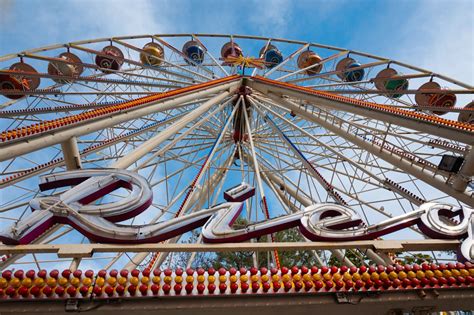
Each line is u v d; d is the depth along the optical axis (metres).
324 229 7.93
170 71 23.95
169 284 6.38
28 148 9.32
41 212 7.33
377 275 6.80
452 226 8.22
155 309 6.07
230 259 27.88
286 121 20.67
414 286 6.86
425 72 26.14
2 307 5.77
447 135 12.64
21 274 6.12
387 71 27.66
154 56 26.06
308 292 6.50
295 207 21.31
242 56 25.17
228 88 21.47
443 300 6.78
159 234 7.37
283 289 6.52
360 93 20.77
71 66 22.16
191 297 6.24
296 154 18.78
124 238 7.17
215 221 7.84
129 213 7.55
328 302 6.45
